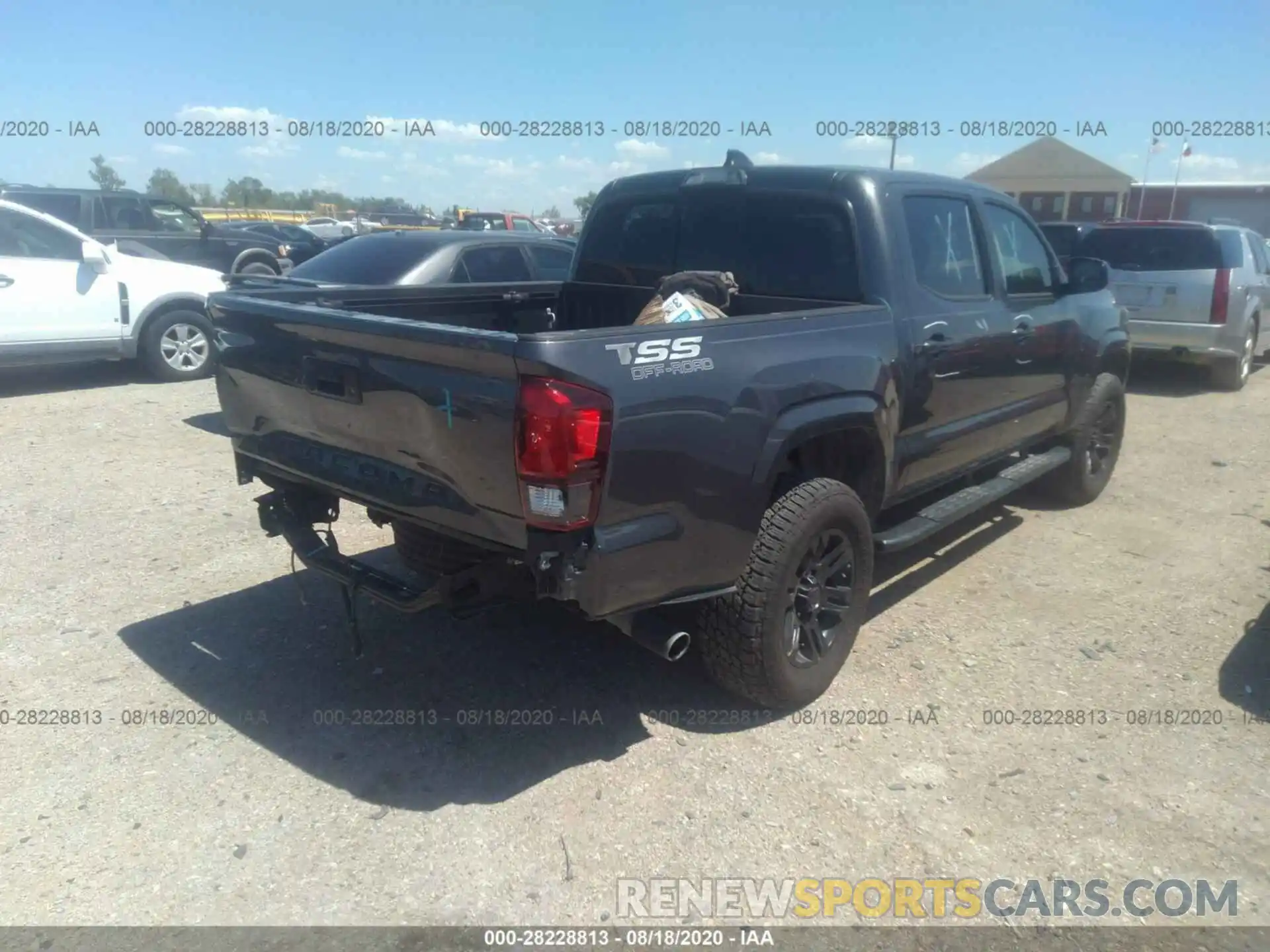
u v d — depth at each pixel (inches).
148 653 163.3
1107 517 242.5
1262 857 117.3
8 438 297.4
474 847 117.5
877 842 119.4
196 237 573.6
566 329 210.7
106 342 371.2
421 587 133.0
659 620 127.4
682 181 187.3
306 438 145.0
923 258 171.8
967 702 151.6
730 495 128.2
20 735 138.9
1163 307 405.1
